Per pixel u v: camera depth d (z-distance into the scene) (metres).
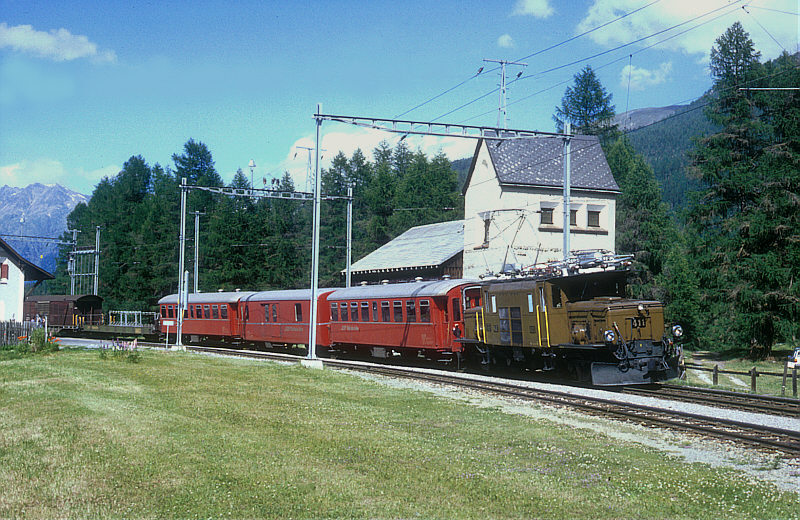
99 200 106.75
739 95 38.81
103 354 27.95
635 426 14.68
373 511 8.40
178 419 14.15
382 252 54.09
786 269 35.22
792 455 11.70
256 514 8.27
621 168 64.75
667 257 53.06
